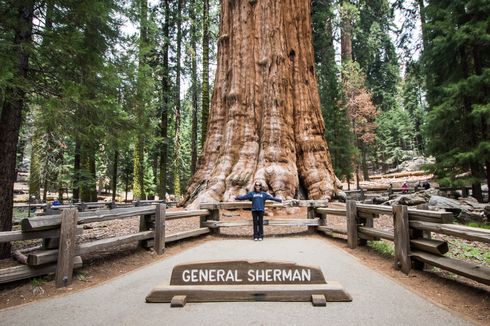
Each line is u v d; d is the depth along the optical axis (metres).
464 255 6.84
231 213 11.72
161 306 4.02
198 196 12.38
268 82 13.60
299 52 14.96
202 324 3.42
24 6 6.39
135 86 8.41
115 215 6.21
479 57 13.14
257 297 4.11
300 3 15.49
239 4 14.52
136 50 8.73
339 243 8.23
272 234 9.68
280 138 12.98
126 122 7.98
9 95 5.88
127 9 9.12
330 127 25.31
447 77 14.34
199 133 42.88
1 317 3.74
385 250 7.04
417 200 13.70
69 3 6.63
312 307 3.88
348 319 3.51
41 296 4.51
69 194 37.66
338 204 11.48
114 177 24.59
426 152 15.04
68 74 7.12
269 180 12.10
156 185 34.47
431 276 5.20
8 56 5.70
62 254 4.96
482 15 12.67
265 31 14.00
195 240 8.84
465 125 13.09
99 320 3.61
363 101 32.47
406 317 3.56
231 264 4.32
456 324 3.38
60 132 7.19
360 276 5.17
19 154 25.66
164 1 24.34
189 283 4.31
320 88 26.05
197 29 25.20
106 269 5.91
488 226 9.73
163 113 23.52
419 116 46.38
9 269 4.57
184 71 25.52
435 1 14.46
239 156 12.84
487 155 11.83
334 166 25.06
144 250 7.25
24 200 27.92
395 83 42.47
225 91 14.49
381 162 52.41
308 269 4.30
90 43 7.62
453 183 12.87
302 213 11.93
